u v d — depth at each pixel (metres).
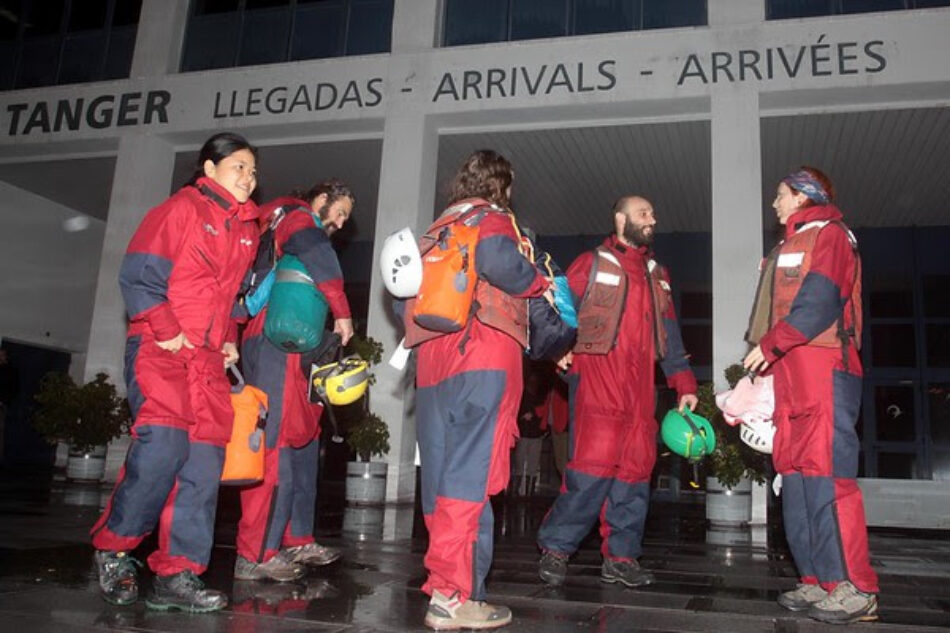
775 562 4.40
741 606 2.97
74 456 9.32
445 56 9.34
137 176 10.24
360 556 4.07
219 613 2.54
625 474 3.47
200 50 10.82
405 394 8.67
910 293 13.00
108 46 11.35
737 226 8.05
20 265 13.07
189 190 2.69
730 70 8.38
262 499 3.16
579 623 2.59
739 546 5.30
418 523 6.23
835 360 2.86
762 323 3.16
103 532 2.55
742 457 6.67
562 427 8.97
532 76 9.01
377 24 10.26
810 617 2.75
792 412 2.89
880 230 13.27
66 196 13.44
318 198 3.51
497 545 4.92
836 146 9.85
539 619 2.64
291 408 3.21
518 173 11.36
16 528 4.55
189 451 2.63
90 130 10.55
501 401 2.46
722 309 7.93
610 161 10.74
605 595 3.16
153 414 2.51
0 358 11.84
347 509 7.34
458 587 2.38
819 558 2.78
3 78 11.66
